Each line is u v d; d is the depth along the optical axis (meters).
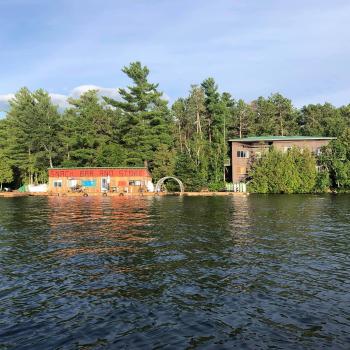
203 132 101.00
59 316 10.08
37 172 89.31
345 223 26.95
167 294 11.70
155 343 8.55
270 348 8.30
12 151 84.81
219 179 80.81
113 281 13.05
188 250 17.91
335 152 71.25
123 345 8.47
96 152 81.88
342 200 50.25
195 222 28.00
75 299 11.32
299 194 67.94
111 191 73.06
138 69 80.44
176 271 14.23
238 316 9.98
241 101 102.31
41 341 8.69
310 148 77.56
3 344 8.55
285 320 9.72
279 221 28.22
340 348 8.28
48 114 88.06
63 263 15.50
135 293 11.81
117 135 87.00
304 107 109.88
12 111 91.62
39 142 85.12
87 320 9.80
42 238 21.34
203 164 80.19
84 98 95.25
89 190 74.69
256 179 73.31
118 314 10.17
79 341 8.67
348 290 11.94
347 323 9.53
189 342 8.59
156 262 15.61
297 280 13.00
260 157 76.00
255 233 22.67
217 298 11.30
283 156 71.94
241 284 12.60
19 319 9.89
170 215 33.03
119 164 79.50
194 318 9.88
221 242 19.84
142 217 31.59
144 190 73.31
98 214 34.34
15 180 95.06
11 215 33.91
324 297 11.33
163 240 20.53
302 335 8.90
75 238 21.28
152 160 83.62
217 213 34.44
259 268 14.56
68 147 88.06
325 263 15.28
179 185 76.12
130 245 19.17
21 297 11.51
